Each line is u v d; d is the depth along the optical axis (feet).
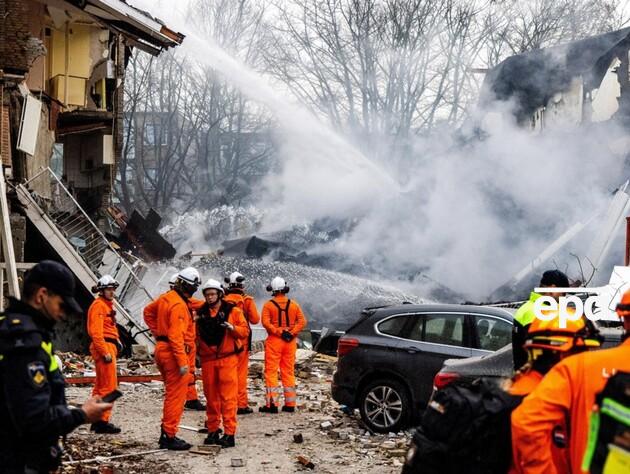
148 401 46.01
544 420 13.29
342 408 41.68
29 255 72.28
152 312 33.68
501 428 14.93
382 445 33.96
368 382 37.22
